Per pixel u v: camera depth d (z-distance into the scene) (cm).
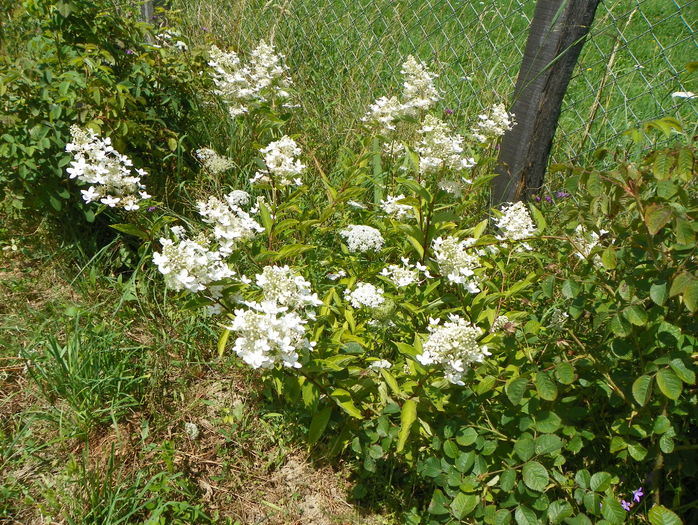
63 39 327
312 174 381
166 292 305
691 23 412
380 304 224
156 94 365
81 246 327
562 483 188
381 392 217
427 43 471
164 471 230
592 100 397
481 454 188
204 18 570
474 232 272
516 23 487
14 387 259
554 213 319
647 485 203
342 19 518
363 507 232
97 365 252
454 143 258
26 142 295
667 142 306
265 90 359
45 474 225
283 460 245
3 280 306
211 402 261
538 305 256
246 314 177
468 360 189
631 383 189
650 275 185
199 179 373
